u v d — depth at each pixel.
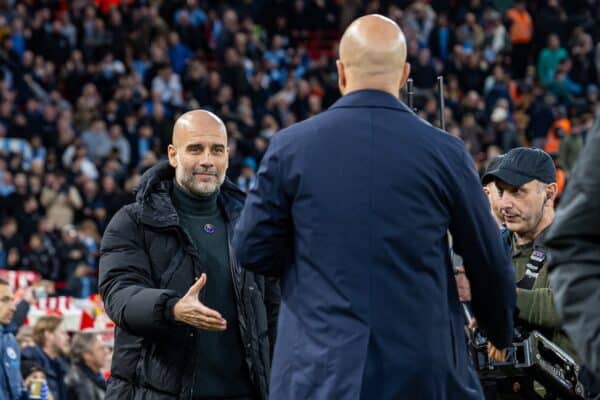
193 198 21.02
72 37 93.06
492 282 15.60
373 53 15.79
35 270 63.81
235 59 93.06
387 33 15.90
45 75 87.62
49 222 69.44
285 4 106.81
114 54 92.50
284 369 15.27
